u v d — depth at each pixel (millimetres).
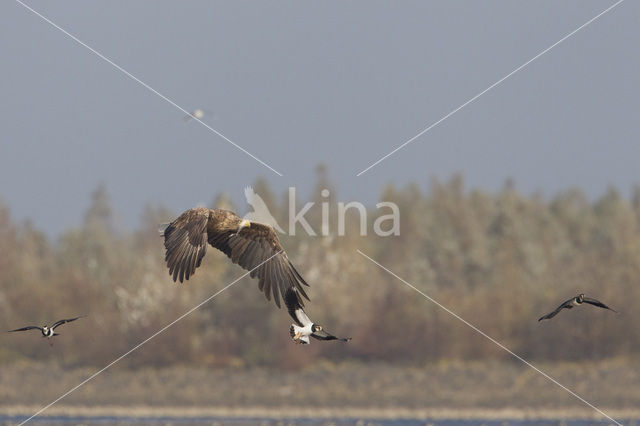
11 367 46281
